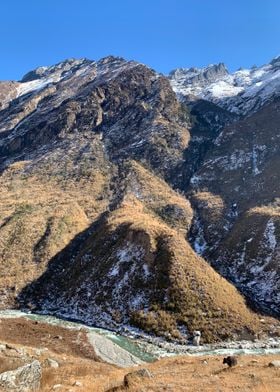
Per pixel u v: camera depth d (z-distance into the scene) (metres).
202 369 34.12
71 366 35.69
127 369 37.16
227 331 59.88
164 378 28.31
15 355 33.00
